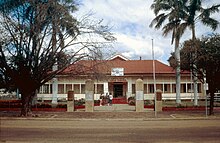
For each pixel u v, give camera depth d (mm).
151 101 39375
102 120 21047
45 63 23078
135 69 49062
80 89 48000
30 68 23000
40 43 22812
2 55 22562
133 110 28828
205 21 34594
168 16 35625
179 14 34625
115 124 18438
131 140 12086
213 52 22000
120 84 47938
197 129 15508
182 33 34156
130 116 23422
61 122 19719
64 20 22766
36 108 28797
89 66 24375
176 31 34281
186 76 47688
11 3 22234
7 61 22766
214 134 13633
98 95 47031
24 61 22625
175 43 33844
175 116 23125
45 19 22391
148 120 20984
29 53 22719
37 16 22062
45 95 46438
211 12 34562
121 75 47094
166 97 47656
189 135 13359
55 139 12297
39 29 22266
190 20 34531
